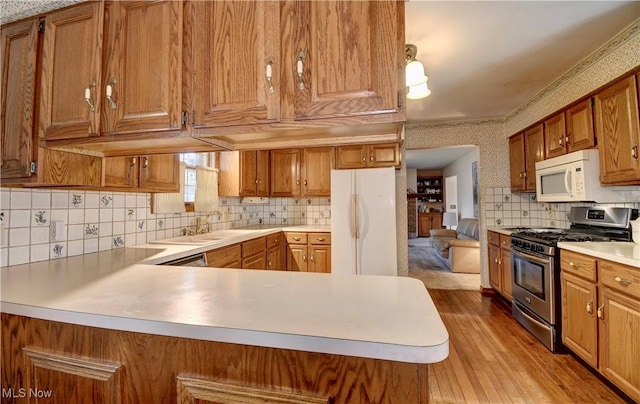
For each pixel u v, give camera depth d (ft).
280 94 3.39
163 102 3.75
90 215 6.15
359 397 2.37
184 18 3.74
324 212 14.06
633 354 5.23
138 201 7.47
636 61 6.36
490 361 7.24
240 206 13.03
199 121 3.63
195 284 3.71
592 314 6.25
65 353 3.04
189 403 2.66
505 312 10.52
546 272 7.74
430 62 7.98
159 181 6.52
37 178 4.16
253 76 3.47
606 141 7.06
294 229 12.41
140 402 2.81
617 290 5.60
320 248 12.18
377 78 3.15
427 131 13.46
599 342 6.07
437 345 2.10
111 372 2.85
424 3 5.69
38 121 4.19
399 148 12.06
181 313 2.72
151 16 3.84
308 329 2.38
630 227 7.55
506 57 7.74
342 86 3.22
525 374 6.68
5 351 3.24
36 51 4.25
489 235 12.46
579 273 6.68
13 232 4.85
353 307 2.87
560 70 8.46
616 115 6.75
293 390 2.48
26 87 4.24
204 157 10.57
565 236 8.28
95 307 2.90
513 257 9.74
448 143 13.25
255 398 2.51
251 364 2.57
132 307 2.89
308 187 12.88
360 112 3.17
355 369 2.39
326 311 2.77
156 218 8.12
